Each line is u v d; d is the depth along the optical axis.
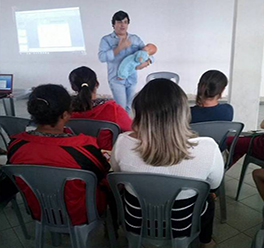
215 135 1.78
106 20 5.66
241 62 3.44
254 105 3.59
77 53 5.98
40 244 1.34
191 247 1.45
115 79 3.73
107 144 1.88
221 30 5.38
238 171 2.64
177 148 1.05
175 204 1.14
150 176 1.06
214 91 1.80
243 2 3.24
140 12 5.53
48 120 1.21
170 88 1.07
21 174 1.20
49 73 6.26
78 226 1.32
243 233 1.81
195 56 5.63
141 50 3.62
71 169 1.15
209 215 1.35
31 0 5.82
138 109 1.08
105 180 1.45
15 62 6.34
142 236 1.24
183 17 5.43
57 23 5.86
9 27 6.09
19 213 1.75
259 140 1.96
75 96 1.84
